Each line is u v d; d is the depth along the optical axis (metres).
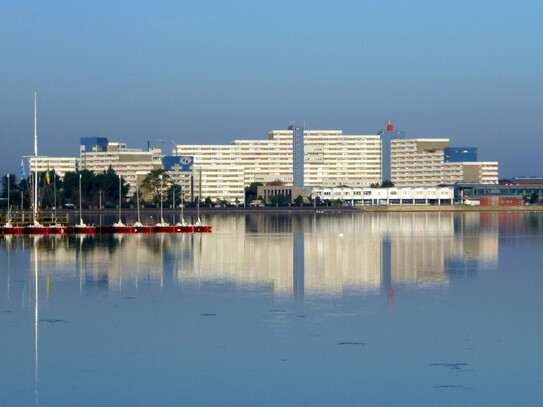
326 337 120.06
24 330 124.50
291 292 159.62
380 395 95.12
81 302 148.25
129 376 101.44
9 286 168.88
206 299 151.00
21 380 99.88
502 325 128.62
